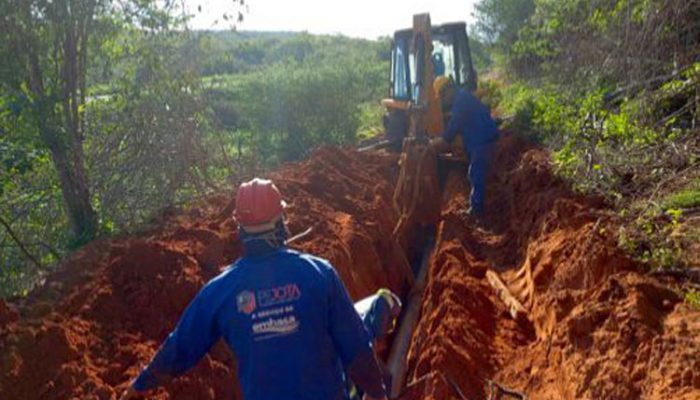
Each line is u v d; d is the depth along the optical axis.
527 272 7.78
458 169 12.45
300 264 3.16
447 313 6.74
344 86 19.83
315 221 8.27
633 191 7.30
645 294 5.23
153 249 6.14
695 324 4.70
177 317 5.66
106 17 8.80
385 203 10.37
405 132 14.06
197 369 4.91
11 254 8.45
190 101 10.12
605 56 10.95
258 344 3.06
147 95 9.62
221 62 11.60
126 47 9.43
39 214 8.94
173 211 9.04
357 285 7.49
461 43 14.79
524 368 6.06
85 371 4.66
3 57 7.96
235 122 18.67
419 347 6.76
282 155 18.75
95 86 9.41
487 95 19.12
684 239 5.99
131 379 4.77
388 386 4.52
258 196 3.19
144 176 9.48
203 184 10.34
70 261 6.52
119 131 9.37
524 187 9.81
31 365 4.48
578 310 5.53
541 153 10.39
